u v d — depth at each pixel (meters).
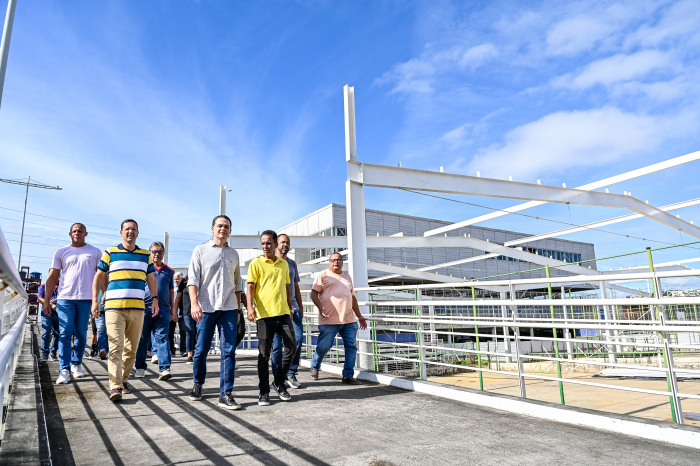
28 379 4.54
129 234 4.85
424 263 41.78
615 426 3.52
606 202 16.91
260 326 4.65
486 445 3.22
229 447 3.15
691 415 8.17
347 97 10.14
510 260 49.34
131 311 4.77
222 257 4.61
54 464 2.80
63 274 5.54
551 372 17.42
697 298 3.36
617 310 13.16
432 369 19.78
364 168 10.60
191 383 5.69
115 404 4.41
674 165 14.14
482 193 13.31
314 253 39.00
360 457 2.97
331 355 9.95
